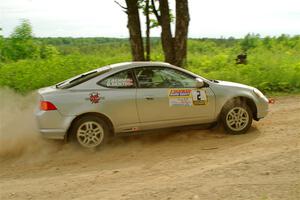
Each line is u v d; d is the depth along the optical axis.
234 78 14.22
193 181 5.54
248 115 8.16
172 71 7.83
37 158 7.27
